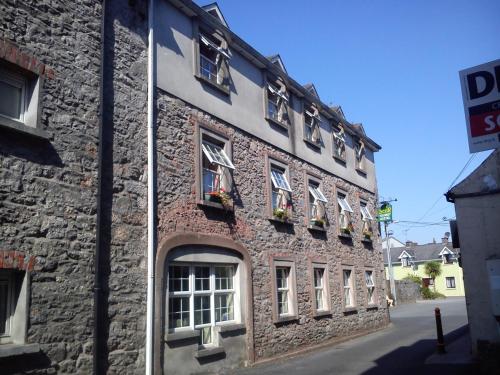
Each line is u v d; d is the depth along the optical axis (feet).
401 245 241.55
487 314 38.88
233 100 44.68
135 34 34.22
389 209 84.84
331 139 65.31
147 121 33.91
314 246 55.62
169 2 38.22
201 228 37.70
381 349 49.96
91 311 27.22
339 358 44.91
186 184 36.78
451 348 47.26
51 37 27.32
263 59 48.98
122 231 30.45
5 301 23.80
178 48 38.52
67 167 27.09
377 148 81.25
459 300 148.87
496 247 39.11
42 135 25.49
